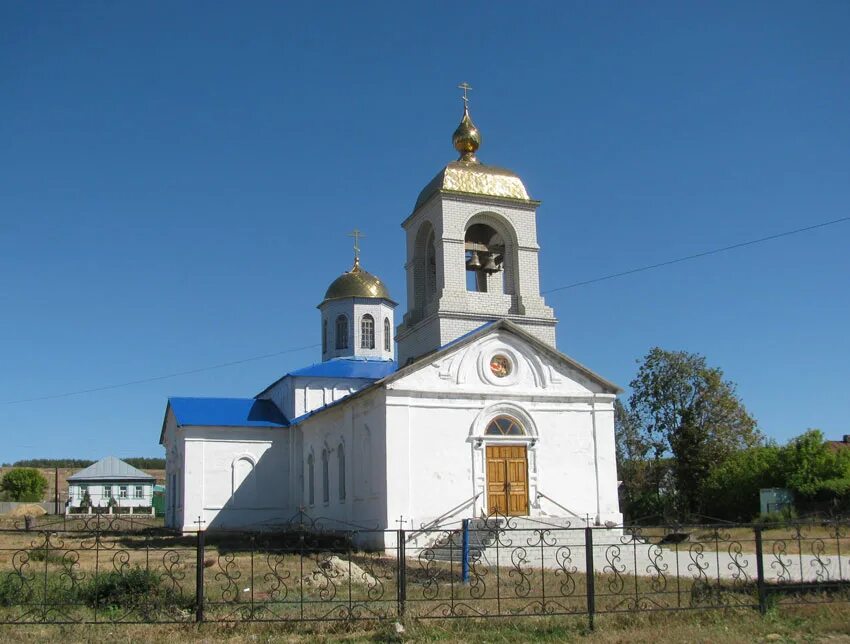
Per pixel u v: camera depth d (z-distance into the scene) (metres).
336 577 20.28
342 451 41.59
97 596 17.81
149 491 101.19
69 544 37.31
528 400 37.28
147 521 60.09
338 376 52.22
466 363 36.59
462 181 39.53
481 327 37.16
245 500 50.28
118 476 100.25
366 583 20.75
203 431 50.28
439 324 37.72
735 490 54.44
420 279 41.47
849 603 17.14
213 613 17.03
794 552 30.95
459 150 41.62
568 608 17.72
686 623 16.12
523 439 36.84
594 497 37.50
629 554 31.17
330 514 42.97
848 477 48.59
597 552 31.39
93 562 28.56
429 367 35.97
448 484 35.31
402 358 41.66
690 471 60.34
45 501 107.75
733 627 15.78
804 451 50.91
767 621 16.22
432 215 39.88
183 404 52.22
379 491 35.22
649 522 59.81
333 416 43.22
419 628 15.70
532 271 39.59
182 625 15.97
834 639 14.97
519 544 32.31
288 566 27.12
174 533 47.59
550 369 38.00
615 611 16.44
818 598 17.66
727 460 57.41
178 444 53.12
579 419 38.06
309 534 38.62
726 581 20.48
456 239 38.88
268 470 51.09
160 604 17.48
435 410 35.78
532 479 36.66
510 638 15.05
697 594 18.11
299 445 50.69
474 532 33.31
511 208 39.88
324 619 15.89
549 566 29.55
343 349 56.28
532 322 38.91
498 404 36.75
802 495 49.88
